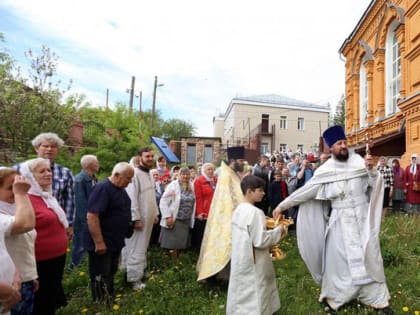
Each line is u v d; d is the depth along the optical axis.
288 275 4.86
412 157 9.35
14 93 11.71
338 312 3.55
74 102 13.13
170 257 5.83
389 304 3.61
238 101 41.09
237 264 3.03
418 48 9.77
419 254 5.44
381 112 13.07
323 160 8.27
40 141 4.38
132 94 28.23
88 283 4.55
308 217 3.94
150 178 4.93
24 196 2.48
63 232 3.41
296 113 41.28
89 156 5.36
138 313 3.69
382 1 12.61
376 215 3.63
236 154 7.37
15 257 2.61
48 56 12.02
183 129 52.75
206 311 3.70
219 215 4.64
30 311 2.73
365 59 14.10
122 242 3.99
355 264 3.47
